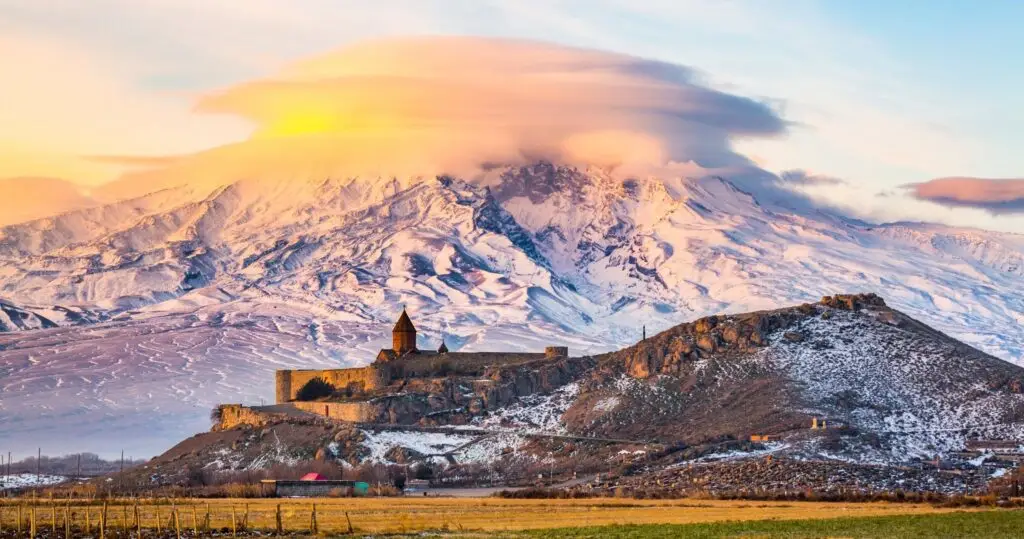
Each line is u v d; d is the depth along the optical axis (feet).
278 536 607.37
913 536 569.23
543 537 584.81
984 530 588.91
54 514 646.33
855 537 566.36
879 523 626.23
